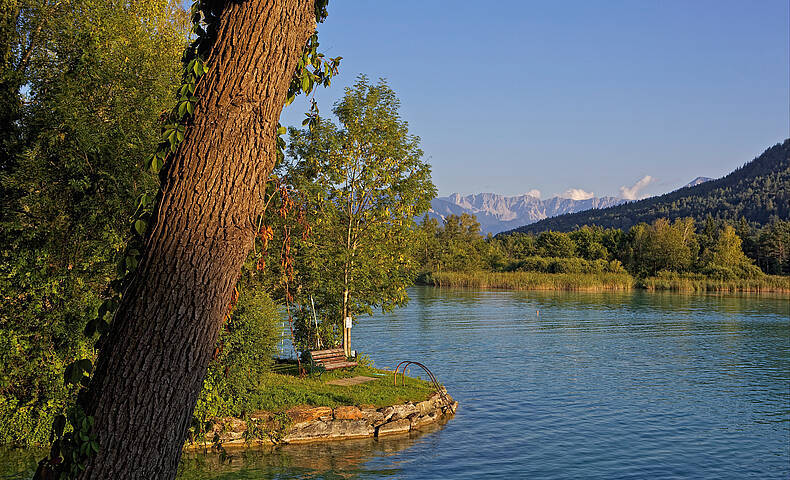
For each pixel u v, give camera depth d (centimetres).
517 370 2750
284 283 1917
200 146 296
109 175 1272
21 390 1324
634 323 4766
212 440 1470
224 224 296
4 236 1288
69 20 1411
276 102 311
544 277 9400
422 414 1792
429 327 4359
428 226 10925
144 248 298
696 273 10762
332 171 2102
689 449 1642
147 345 284
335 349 1997
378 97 2150
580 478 1403
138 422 281
